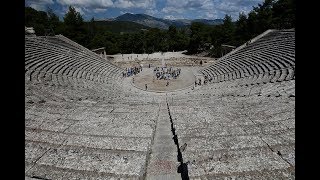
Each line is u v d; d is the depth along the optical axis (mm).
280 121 14336
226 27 98875
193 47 100312
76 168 9688
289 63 40188
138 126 14664
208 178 8570
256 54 54500
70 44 64062
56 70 43719
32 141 12117
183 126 14781
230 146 11211
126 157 10484
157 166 11578
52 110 18828
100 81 50406
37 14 105500
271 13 86500
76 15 98062
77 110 19172
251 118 15742
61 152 10875
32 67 39781
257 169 9070
